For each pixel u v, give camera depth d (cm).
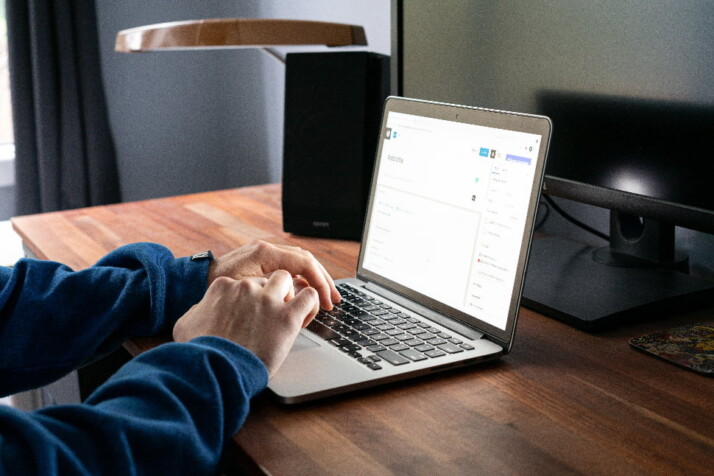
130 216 140
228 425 58
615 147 93
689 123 84
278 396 65
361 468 56
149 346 81
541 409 66
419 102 93
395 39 125
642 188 91
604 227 117
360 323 84
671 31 84
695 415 64
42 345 80
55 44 217
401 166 94
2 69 233
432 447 59
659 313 89
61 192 226
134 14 238
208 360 59
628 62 90
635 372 74
